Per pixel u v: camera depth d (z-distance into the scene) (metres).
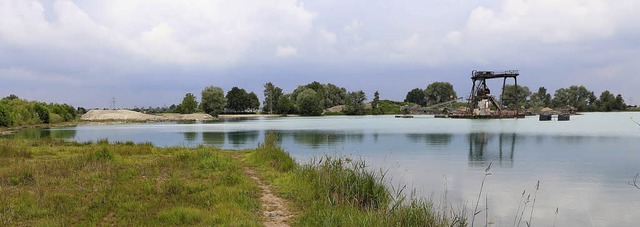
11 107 81.88
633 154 31.97
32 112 87.56
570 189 18.66
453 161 28.09
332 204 12.32
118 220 10.20
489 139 46.03
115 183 14.26
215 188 13.96
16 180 14.29
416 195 16.62
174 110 152.00
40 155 22.86
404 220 10.63
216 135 55.41
